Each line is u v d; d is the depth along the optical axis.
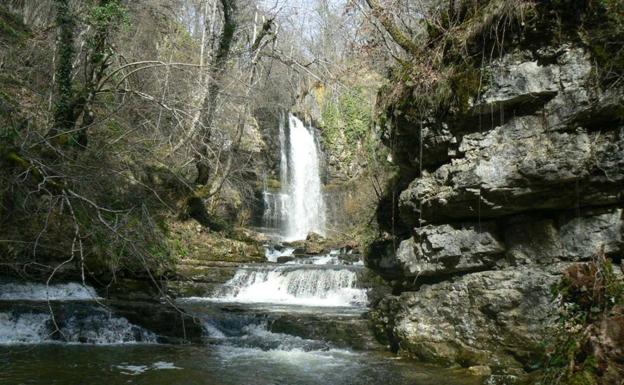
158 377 7.49
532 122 6.68
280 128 27.36
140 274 13.84
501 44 6.72
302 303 13.90
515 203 6.80
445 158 7.83
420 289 8.41
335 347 9.66
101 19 13.31
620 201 6.12
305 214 27.75
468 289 7.48
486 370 7.04
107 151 13.63
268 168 26.42
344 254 19.19
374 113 9.23
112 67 17.02
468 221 7.55
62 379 7.23
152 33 18.84
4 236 11.20
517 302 6.81
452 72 7.34
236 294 15.15
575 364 5.16
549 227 6.74
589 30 6.15
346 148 27.20
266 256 19.44
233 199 23.05
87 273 12.46
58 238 11.99
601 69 6.03
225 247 18.41
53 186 10.23
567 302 5.60
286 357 8.86
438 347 7.80
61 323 10.05
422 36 8.12
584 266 5.46
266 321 10.89
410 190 8.25
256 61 19.67
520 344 6.70
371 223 11.36
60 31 14.01
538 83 6.49
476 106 6.99
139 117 16.23
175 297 14.43
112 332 10.20
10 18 17.72
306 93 26.58
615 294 5.14
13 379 7.12
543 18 6.41
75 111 13.35
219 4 20.52
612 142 5.98
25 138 9.99
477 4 7.13
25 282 11.68
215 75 16.81
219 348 9.66
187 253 16.92
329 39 17.88
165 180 17.92
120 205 13.59
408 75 7.99
